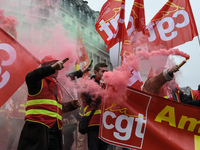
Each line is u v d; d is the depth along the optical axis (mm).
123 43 5113
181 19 6832
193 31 6758
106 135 4562
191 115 4629
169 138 4555
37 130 4324
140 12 6211
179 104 4629
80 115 6551
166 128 4590
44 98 4449
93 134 5699
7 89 4734
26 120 4387
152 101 4621
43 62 4785
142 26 6199
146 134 4559
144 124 4570
